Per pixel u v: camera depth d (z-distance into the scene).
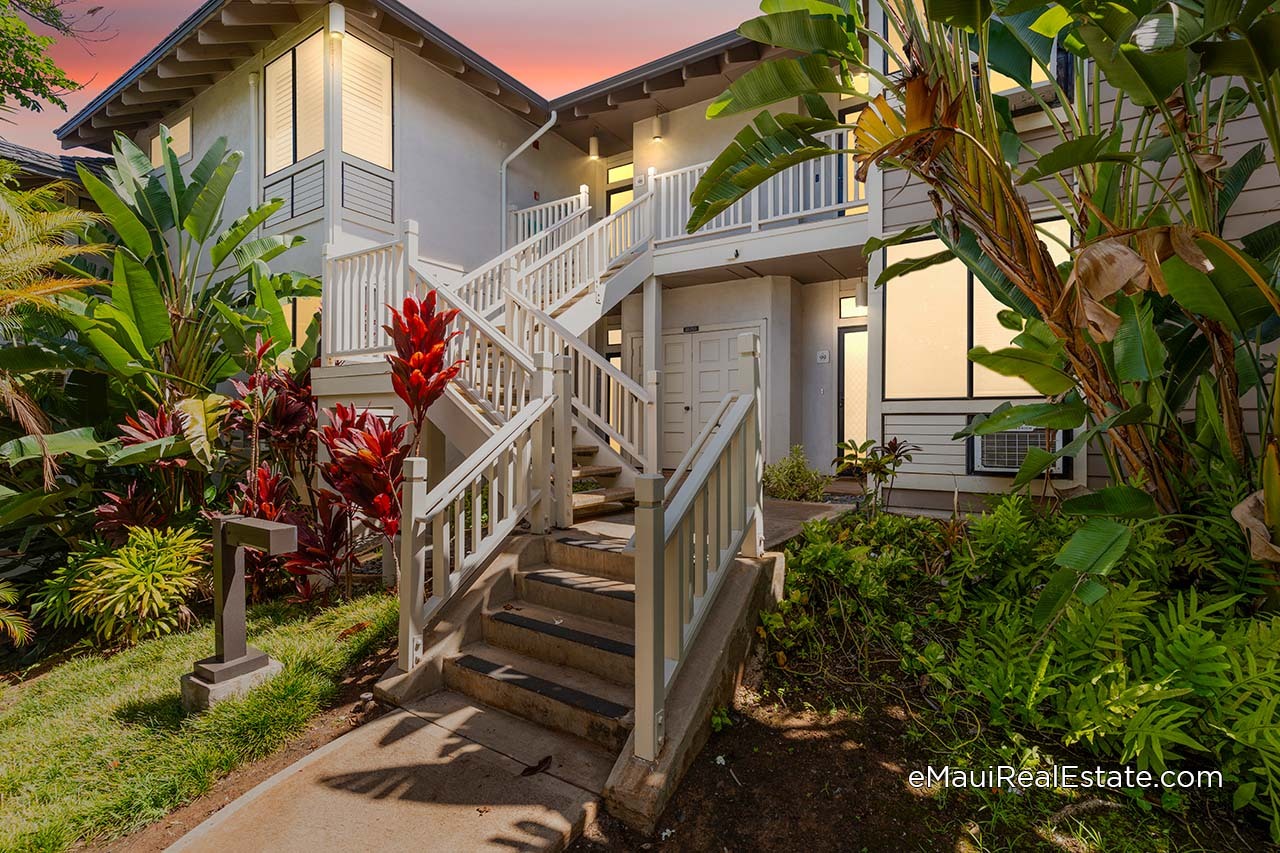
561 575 3.90
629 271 8.54
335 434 4.57
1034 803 2.34
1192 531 3.20
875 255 6.15
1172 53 2.44
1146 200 4.91
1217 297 2.66
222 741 2.92
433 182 9.02
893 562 3.80
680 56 8.56
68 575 5.34
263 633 4.21
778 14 2.94
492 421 4.88
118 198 6.14
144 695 3.53
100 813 2.48
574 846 2.29
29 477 6.34
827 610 3.53
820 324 9.48
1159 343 2.93
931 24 2.89
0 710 4.08
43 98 12.17
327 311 6.20
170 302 7.07
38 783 2.76
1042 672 2.62
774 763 2.62
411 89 8.74
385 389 5.36
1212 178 3.04
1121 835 2.18
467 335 5.17
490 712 3.10
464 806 2.40
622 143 11.63
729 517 3.21
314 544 4.73
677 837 2.29
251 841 2.24
